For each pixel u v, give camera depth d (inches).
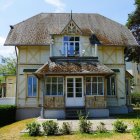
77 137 649.0
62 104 1026.7
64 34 1156.5
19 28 1264.8
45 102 1026.7
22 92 1167.6
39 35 1215.6
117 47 1226.6
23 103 1160.8
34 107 1159.0
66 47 1155.9
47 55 1186.6
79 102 1042.7
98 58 1197.1
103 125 722.8
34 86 1175.0
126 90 1243.2
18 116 1151.6
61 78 1062.4
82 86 1051.9
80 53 1161.4
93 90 1057.5
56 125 700.0
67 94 1047.6
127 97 1243.8
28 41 1174.3
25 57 1184.8
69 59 1116.5
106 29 1295.5
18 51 1184.8
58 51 1149.7
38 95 1164.5
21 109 1157.1
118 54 1226.6
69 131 700.0
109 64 1211.9
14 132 760.3
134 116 1045.2
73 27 1161.4
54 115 1013.8
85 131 701.3
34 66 1180.5
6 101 1202.6
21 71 1178.0
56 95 1035.3
